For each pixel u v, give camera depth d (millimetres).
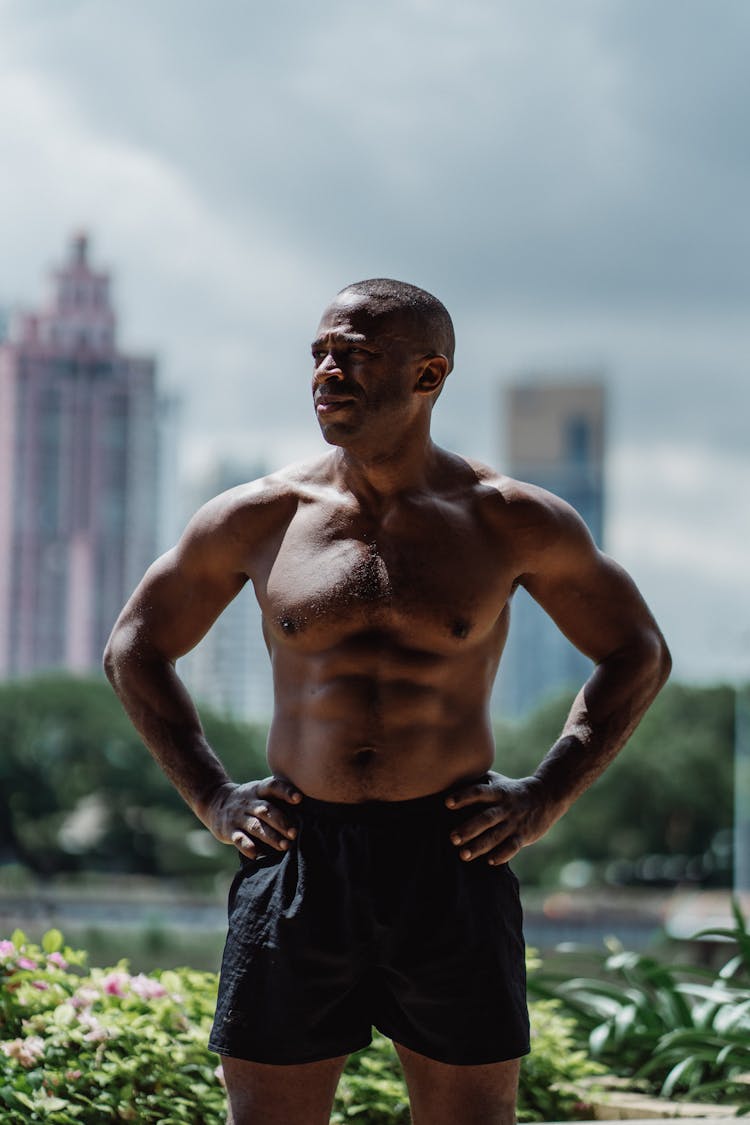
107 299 153250
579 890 87062
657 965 7211
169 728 4281
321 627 3967
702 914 57375
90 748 91000
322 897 3887
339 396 3967
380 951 3896
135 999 5809
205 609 4332
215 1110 5445
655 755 88250
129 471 151250
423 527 4012
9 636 147375
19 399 149000
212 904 74125
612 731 4207
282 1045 3865
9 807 90125
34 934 29281
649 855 89000
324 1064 3951
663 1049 6574
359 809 3932
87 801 94938
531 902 78562
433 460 4129
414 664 3949
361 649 3951
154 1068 5430
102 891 83250
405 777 3926
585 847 88750
